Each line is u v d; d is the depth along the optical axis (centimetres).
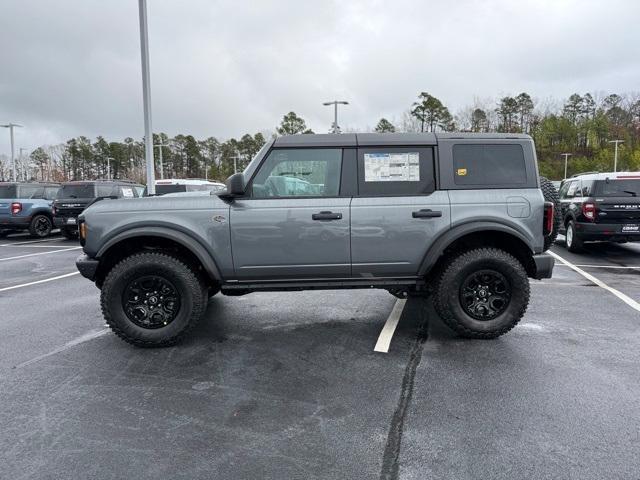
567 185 1157
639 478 244
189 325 443
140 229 436
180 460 264
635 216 944
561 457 262
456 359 409
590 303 597
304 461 261
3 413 320
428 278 472
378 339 465
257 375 381
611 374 374
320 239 442
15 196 1445
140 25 1300
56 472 253
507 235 462
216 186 1636
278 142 447
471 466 255
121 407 328
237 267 445
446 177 449
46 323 534
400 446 275
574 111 8606
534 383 358
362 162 448
